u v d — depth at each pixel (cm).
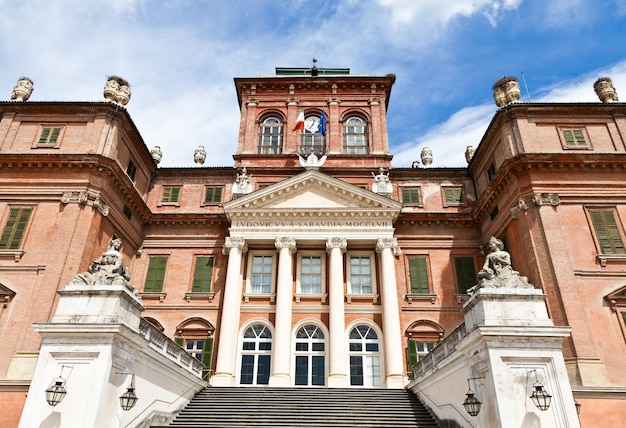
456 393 1294
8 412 1572
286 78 3009
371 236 2333
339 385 1998
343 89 3044
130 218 2372
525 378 1055
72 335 1106
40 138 2164
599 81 2348
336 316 2156
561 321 1723
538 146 2098
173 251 2491
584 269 1825
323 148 2866
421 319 2288
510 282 1179
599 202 1964
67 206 1969
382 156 2766
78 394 1044
